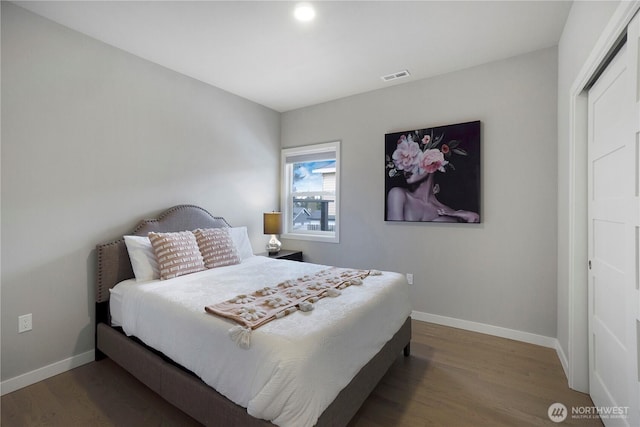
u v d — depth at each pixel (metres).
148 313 1.87
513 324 2.72
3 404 1.85
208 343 1.49
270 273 2.51
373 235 3.48
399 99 3.28
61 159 2.20
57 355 2.19
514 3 1.97
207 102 3.27
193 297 1.85
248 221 3.76
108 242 2.46
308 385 1.22
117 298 2.22
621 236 1.43
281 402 1.19
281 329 1.39
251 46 2.51
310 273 2.51
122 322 2.11
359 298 1.85
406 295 2.38
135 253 2.38
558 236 2.45
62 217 2.21
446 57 2.70
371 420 1.68
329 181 3.96
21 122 2.01
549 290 2.57
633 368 1.27
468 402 1.84
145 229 2.62
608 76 1.54
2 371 1.96
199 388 1.51
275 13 2.07
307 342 1.31
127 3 1.96
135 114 2.64
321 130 3.86
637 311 1.24
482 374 2.15
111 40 2.41
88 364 2.33
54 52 2.16
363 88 3.39
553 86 2.52
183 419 1.72
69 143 2.24
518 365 2.27
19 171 2.01
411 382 2.05
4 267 1.96
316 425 1.25
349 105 3.63
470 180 2.86
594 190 1.76
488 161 2.81
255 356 1.31
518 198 2.68
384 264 3.41
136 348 1.95
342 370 1.43
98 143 2.40
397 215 3.26
